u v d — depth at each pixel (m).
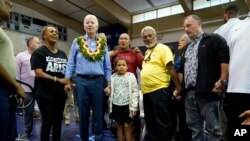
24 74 3.32
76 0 9.26
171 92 2.64
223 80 1.83
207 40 2.04
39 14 10.02
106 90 2.57
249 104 1.27
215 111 1.98
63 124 4.38
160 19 9.94
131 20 10.77
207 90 1.98
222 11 8.27
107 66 2.59
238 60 1.34
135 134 2.83
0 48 1.37
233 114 1.33
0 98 1.30
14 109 1.58
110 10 9.40
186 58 2.24
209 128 1.98
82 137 2.43
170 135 2.44
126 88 2.67
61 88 2.42
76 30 11.52
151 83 2.46
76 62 2.48
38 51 2.38
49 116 2.31
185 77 2.23
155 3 9.54
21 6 9.36
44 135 2.29
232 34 1.49
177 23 9.46
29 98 3.21
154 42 2.59
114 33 11.10
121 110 2.65
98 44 2.49
